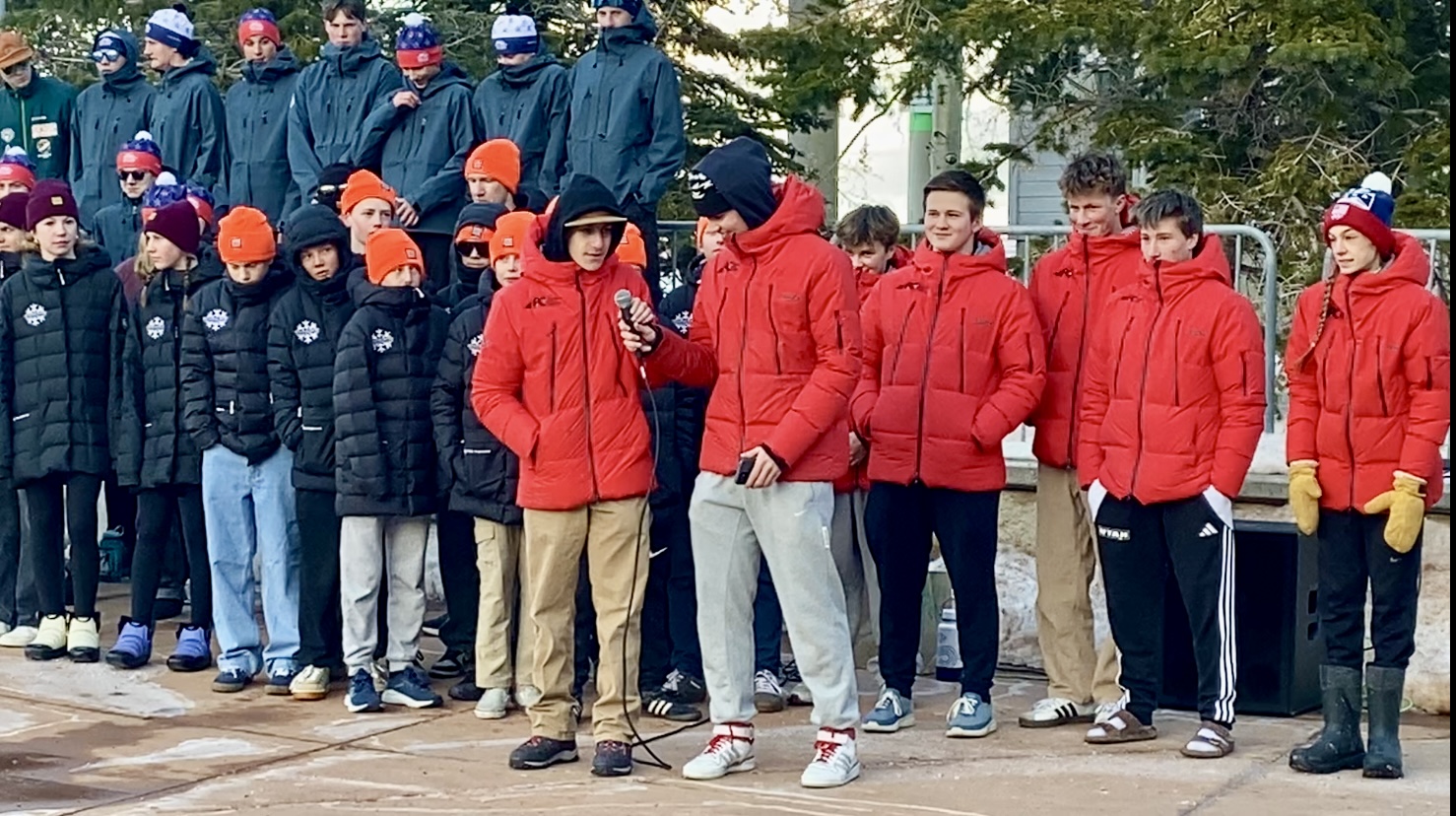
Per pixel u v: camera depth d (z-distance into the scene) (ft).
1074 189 20.93
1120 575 20.27
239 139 29.76
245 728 21.50
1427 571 22.80
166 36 30.30
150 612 24.91
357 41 28.27
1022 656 24.86
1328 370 18.62
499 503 21.40
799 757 20.06
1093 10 38.99
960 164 45.80
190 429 23.13
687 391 22.31
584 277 19.13
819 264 18.12
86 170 31.22
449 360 21.49
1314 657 22.24
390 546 22.54
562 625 19.43
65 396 24.68
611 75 25.85
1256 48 38.55
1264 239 24.53
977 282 20.71
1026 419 20.89
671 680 22.15
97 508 25.09
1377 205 18.38
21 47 31.71
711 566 18.88
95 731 21.39
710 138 43.62
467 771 19.48
